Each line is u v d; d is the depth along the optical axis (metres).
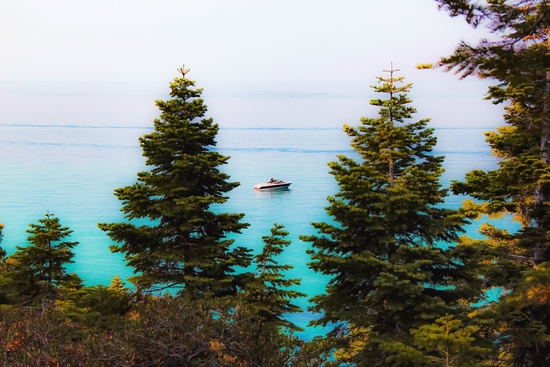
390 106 18.33
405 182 17.36
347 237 17.42
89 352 11.15
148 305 13.38
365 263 16.98
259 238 131.88
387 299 16.45
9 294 19.50
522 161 18.53
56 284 21.27
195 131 20.41
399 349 14.38
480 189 19.00
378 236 17.39
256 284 18.33
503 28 8.90
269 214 161.25
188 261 19.28
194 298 18.22
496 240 21.22
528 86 16.72
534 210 18.94
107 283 89.38
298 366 12.16
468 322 16.38
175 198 19.81
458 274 17.83
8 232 139.00
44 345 11.24
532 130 17.77
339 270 17.59
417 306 16.20
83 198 198.25
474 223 88.56
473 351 12.37
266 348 12.41
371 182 18.05
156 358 11.54
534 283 10.88
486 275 19.53
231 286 19.70
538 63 8.98
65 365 10.62
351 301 17.84
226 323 12.44
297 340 12.89
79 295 17.91
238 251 20.67
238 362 12.14
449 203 128.12
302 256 108.06
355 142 18.94
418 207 17.06
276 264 19.36
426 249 16.47
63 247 21.89
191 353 11.70
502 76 9.19
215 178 20.42
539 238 18.38
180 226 18.98
